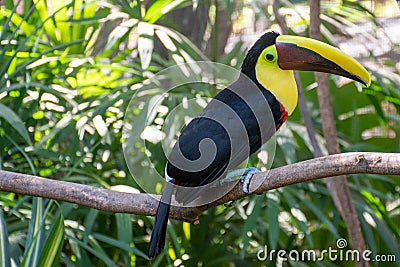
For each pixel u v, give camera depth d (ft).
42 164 17.21
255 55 12.81
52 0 17.62
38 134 17.17
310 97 18.94
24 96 16.49
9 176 11.81
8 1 18.11
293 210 16.25
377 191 17.98
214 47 18.08
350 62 12.60
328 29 19.29
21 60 16.93
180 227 17.51
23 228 15.07
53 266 12.09
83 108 16.46
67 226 15.65
